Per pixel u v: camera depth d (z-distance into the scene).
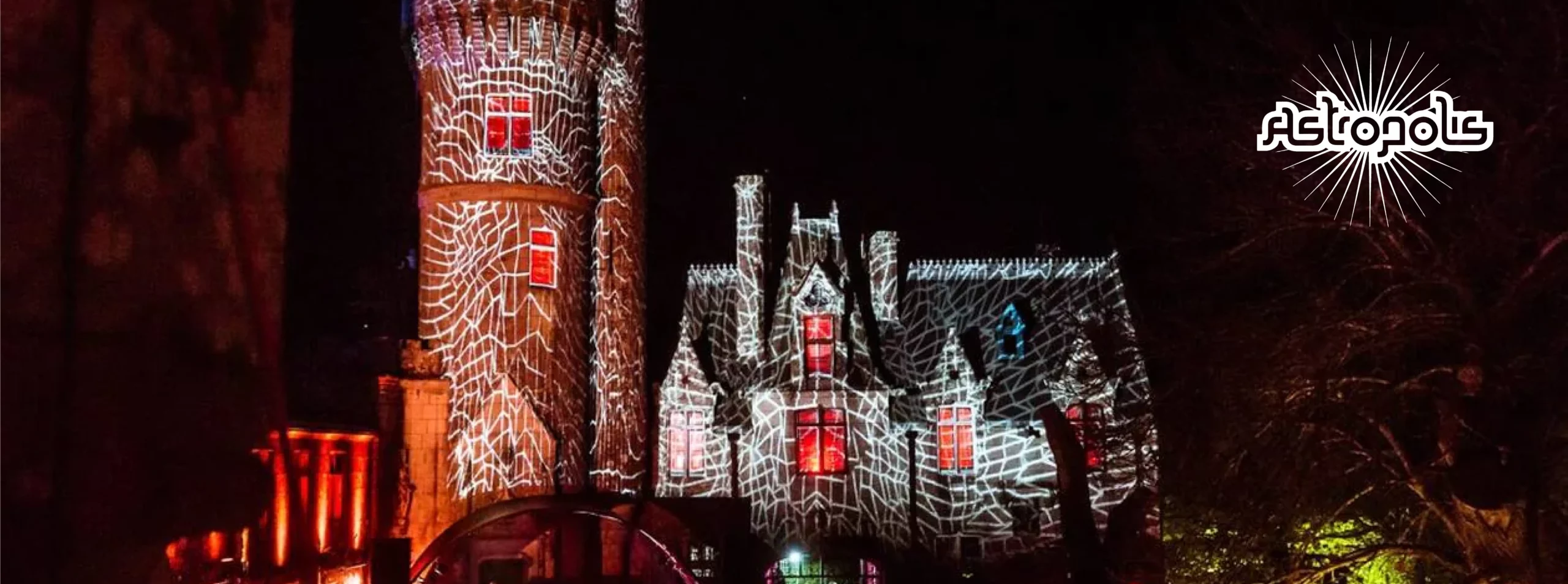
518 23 30.34
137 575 4.28
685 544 31.50
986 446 33.50
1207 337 19.55
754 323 34.94
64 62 4.24
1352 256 19.67
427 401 29.47
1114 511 15.48
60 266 4.16
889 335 35.38
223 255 4.66
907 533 33.00
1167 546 19.61
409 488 28.72
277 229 4.85
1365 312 17.78
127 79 4.42
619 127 33.38
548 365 30.33
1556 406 16.81
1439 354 18.89
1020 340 34.84
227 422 4.60
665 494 33.56
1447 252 17.81
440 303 30.28
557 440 30.11
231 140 4.74
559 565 31.30
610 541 31.64
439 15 30.45
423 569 27.58
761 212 35.94
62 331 4.14
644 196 34.41
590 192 31.92
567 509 29.33
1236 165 20.02
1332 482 18.83
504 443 29.59
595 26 31.42
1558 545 17.17
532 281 30.45
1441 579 19.84
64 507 4.08
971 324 35.50
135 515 4.27
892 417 33.81
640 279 33.59
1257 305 19.59
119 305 4.30
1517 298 16.70
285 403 4.83
